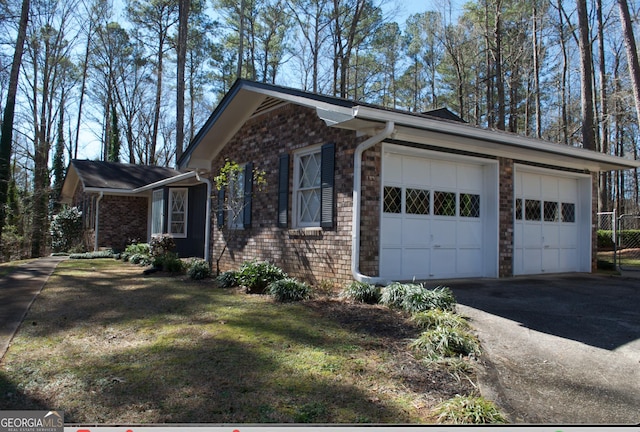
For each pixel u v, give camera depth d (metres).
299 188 8.54
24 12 17.05
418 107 32.06
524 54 22.86
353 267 6.72
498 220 8.47
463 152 8.06
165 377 3.45
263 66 28.81
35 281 8.71
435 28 26.03
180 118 18.95
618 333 4.60
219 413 2.83
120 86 33.03
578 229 10.43
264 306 6.01
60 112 30.89
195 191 15.74
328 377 3.45
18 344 4.38
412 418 2.80
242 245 10.14
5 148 16.70
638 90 12.09
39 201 21.17
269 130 9.44
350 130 7.08
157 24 27.25
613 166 10.02
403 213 7.53
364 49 26.22
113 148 29.03
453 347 4.04
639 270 10.73
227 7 25.80
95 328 4.98
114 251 17.09
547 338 4.45
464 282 7.75
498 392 3.25
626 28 12.30
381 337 4.49
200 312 5.71
